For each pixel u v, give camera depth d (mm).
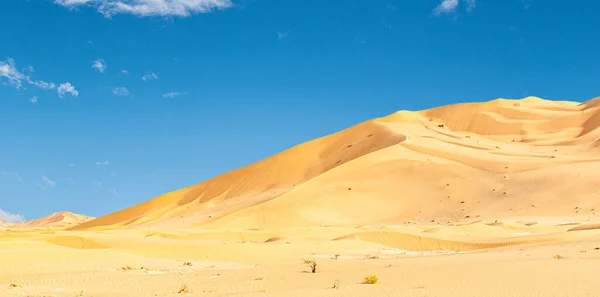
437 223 100250
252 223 107625
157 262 41281
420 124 188625
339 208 113188
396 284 27062
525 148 155125
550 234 61281
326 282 29344
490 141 169000
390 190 119500
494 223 82938
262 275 33906
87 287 30016
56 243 59969
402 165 129625
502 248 54062
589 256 37625
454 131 188625
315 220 107688
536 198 102750
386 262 41125
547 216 95062
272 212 110625
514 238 61781
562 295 21844
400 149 141250
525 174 114438
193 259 44781
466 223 93562
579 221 86625
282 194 119688
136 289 29328
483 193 110750
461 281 26922
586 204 97562
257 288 28062
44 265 36938
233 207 127812
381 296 23000
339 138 174500
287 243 58125
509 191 108500
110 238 60312
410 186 120000
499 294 22609
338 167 130625
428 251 60531
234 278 32719
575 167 114062
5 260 36938
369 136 166125
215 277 33562
